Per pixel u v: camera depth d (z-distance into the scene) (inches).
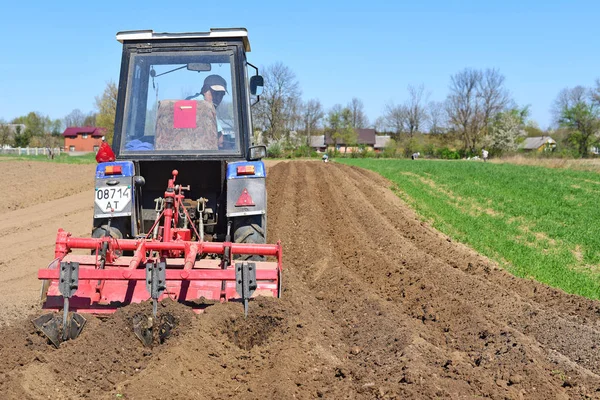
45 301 253.8
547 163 1771.7
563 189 1051.9
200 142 296.4
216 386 205.8
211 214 307.6
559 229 644.7
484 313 301.3
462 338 271.0
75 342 228.1
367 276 388.5
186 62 299.3
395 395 197.0
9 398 183.6
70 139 4244.6
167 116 297.3
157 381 196.5
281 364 217.3
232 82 299.4
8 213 671.1
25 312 290.7
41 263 414.9
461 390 204.2
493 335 267.0
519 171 1492.4
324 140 4003.4
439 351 242.4
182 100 298.0
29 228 560.4
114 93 2669.8
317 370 220.8
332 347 249.4
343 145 3745.1
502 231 633.6
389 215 698.8
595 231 639.8
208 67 299.7
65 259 263.1
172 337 233.0
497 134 3449.8
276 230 518.0
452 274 387.2
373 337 261.3
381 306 298.4
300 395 197.9
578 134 3112.7
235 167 285.7
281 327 250.7
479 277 397.4
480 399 198.7
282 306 255.8
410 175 1381.6
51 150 2090.3
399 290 350.0
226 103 299.0
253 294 258.2
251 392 198.4
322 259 412.5
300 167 1462.8
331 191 884.6
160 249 251.3
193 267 266.1
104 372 212.2
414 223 645.9
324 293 333.4
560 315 315.3
